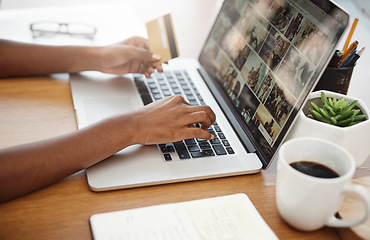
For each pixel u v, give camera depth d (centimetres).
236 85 88
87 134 66
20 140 71
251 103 81
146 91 91
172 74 100
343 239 59
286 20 78
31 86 88
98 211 60
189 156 71
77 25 117
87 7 131
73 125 78
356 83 99
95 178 64
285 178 56
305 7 73
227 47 96
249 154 74
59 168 62
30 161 60
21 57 89
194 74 102
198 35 128
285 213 58
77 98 85
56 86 90
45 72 92
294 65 72
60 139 65
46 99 85
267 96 77
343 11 64
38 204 59
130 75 98
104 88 90
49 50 92
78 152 64
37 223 56
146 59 95
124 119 70
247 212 61
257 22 87
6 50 88
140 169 67
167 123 72
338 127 65
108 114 81
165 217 58
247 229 57
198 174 67
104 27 119
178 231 56
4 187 58
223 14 102
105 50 94
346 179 53
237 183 68
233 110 86
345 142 65
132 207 61
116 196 62
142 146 73
